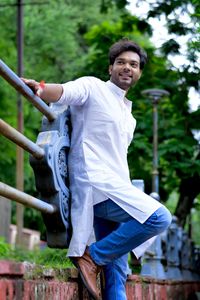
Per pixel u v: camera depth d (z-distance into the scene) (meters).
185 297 12.62
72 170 5.32
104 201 5.19
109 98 5.30
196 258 15.66
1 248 9.01
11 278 4.08
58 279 4.98
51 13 28.08
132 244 5.16
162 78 16.42
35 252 12.26
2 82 19.50
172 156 16.09
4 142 23.56
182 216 16.56
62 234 5.25
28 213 24.42
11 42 27.08
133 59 5.37
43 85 4.88
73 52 27.88
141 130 16.27
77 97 5.15
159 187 16.80
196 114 16.47
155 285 8.53
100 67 12.30
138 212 5.07
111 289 5.43
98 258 5.15
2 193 4.38
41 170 5.13
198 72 14.20
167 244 11.13
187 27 14.45
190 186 16.50
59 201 5.17
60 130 5.27
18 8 21.14
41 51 27.72
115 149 5.29
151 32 15.49
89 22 29.69
